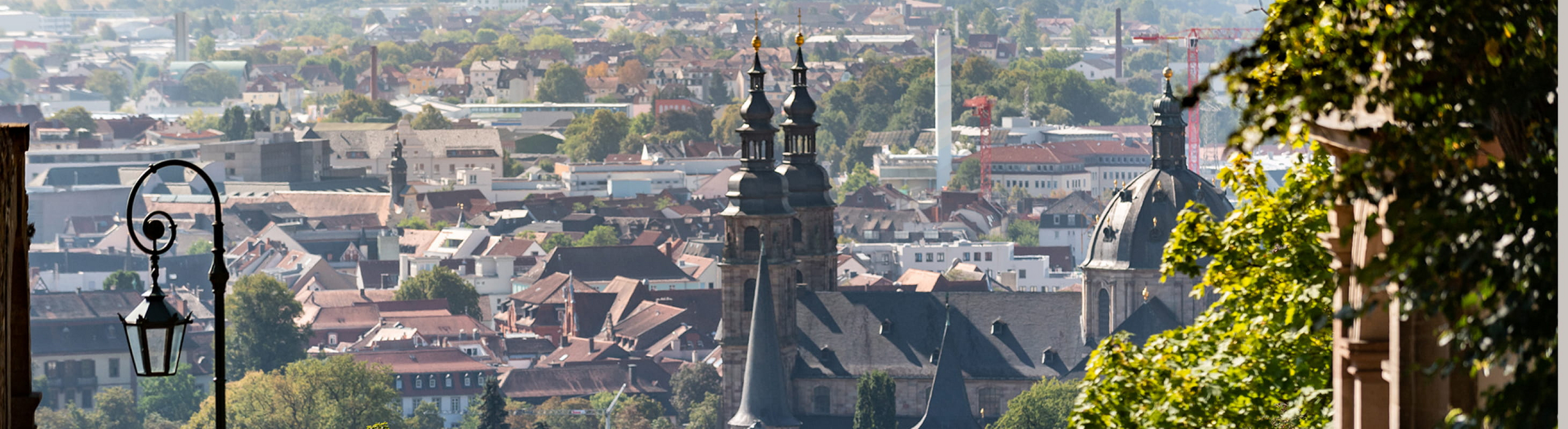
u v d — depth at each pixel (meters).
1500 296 47.53
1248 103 52.97
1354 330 68.81
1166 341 111.06
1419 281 48.59
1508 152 49.50
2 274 69.50
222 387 85.19
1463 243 48.03
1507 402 46.91
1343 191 51.62
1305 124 55.47
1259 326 106.56
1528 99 48.50
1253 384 103.69
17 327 74.50
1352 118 52.81
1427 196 49.41
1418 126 49.91
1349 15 52.00
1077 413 108.44
